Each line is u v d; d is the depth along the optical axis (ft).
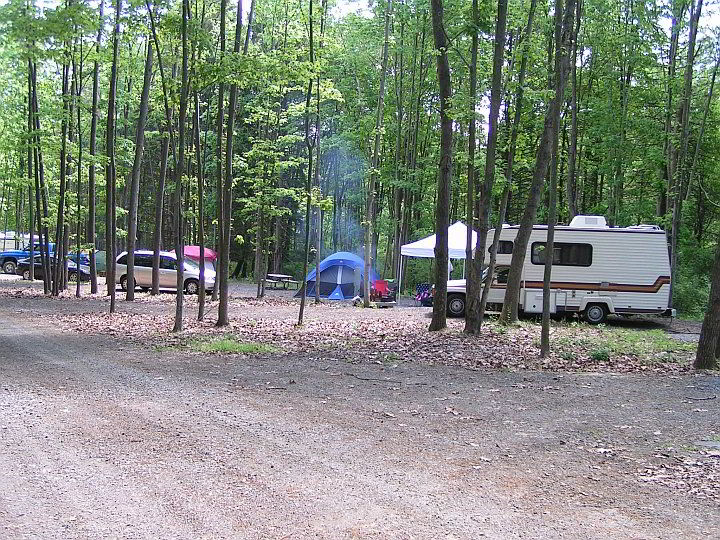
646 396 26.81
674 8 70.64
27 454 16.57
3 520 12.46
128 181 119.03
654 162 75.36
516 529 12.63
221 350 35.99
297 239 133.90
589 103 78.02
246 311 61.62
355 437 19.21
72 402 22.52
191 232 117.70
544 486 15.30
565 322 60.80
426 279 108.37
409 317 59.52
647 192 90.22
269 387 26.45
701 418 22.77
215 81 40.75
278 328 47.50
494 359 35.91
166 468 15.80
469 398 25.63
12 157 86.17
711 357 34.27
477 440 19.31
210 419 20.75
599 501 14.35
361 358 35.19
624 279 61.41
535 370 33.14
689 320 69.51
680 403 25.44
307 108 47.37
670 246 74.49
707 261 81.15
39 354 33.04
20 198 111.96
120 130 103.91
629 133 78.69
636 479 15.96
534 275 61.98
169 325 47.34
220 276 46.83
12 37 38.83
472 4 44.16
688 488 15.33
